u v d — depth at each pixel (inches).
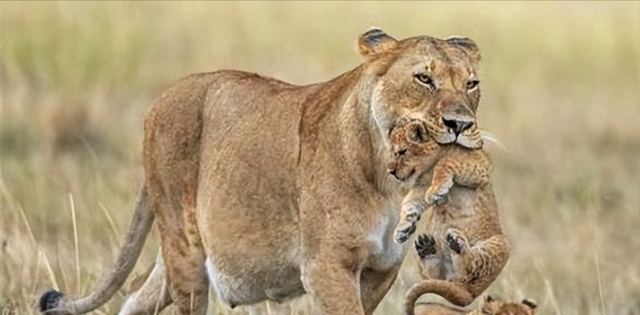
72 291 480.4
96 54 888.3
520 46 988.6
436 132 361.4
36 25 920.3
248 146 394.0
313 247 378.3
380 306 475.8
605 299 516.1
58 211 569.9
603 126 818.2
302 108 388.2
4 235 527.8
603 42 1002.1
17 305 472.4
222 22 995.3
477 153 368.8
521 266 551.5
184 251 417.4
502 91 896.3
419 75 363.9
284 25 999.0
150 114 422.9
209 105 411.2
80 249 519.5
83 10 947.3
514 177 701.9
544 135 793.6
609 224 633.0
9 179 625.3
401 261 386.6
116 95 834.8
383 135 369.4
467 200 378.0
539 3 1051.9
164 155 417.1
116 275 446.9
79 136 725.9
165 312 458.6
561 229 615.5
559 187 688.4
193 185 412.8
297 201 383.6
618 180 713.6
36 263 499.2
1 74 829.8
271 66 910.4
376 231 375.2
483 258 377.4
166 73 894.4
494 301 389.7
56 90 821.9
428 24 1010.7
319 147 378.9
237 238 395.9
